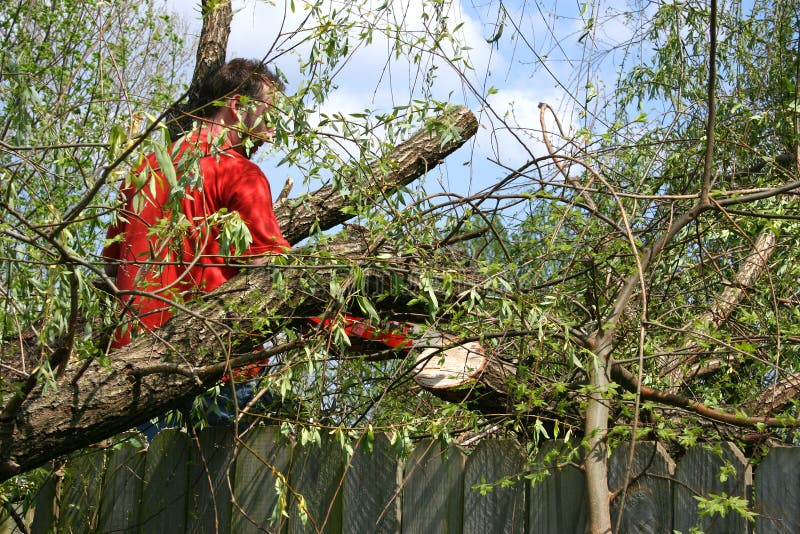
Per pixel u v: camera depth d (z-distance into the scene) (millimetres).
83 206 2172
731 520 2105
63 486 3217
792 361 2887
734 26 4133
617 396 2584
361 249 2938
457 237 3510
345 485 2711
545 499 2400
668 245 3049
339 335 2486
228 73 3271
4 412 2545
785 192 2701
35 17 6074
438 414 2949
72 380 2662
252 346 2883
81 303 2385
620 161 3707
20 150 2191
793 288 3172
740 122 3820
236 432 2494
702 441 2705
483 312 2639
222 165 3102
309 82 2701
